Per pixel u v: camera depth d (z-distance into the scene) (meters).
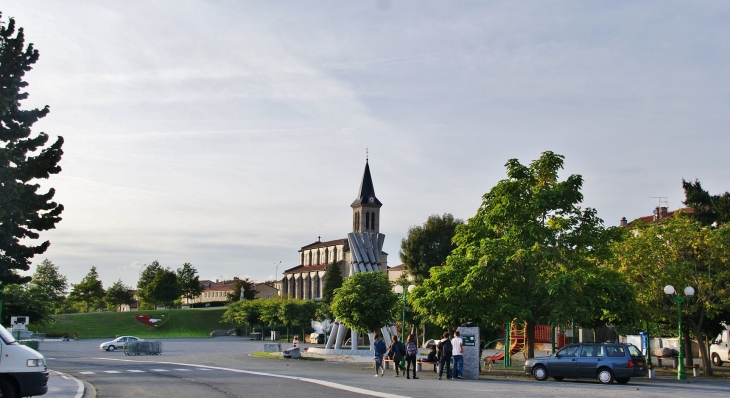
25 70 32.81
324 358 52.53
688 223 40.69
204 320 135.75
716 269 39.41
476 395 21.30
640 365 29.45
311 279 182.12
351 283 48.03
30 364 17.50
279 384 24.84
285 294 168.88
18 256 33.25
